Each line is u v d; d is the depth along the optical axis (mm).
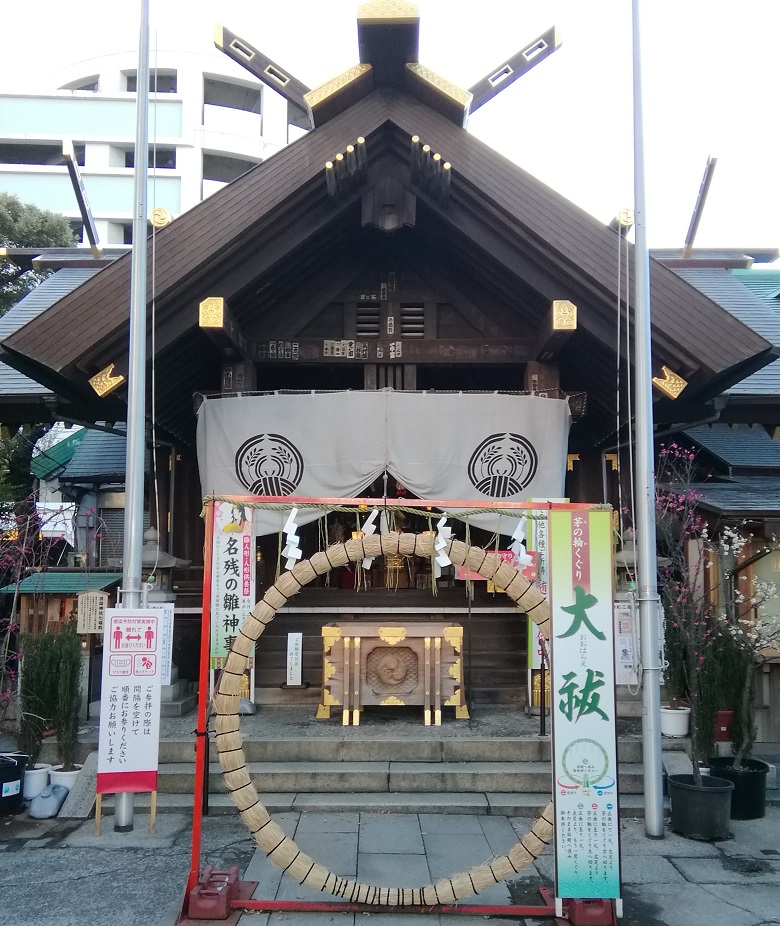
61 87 41531
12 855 5652
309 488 9125
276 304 10055
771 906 4855
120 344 8336
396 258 10242
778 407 10758
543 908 4586
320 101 8781
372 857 5547
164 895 4945
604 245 8562
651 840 6012
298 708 8844
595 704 4598
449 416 9188
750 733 6715
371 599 10039
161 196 38406
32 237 20719
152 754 6008
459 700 8234
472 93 9461
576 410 9547
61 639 7414
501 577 4734
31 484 14727
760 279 16656
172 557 9625
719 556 8789
